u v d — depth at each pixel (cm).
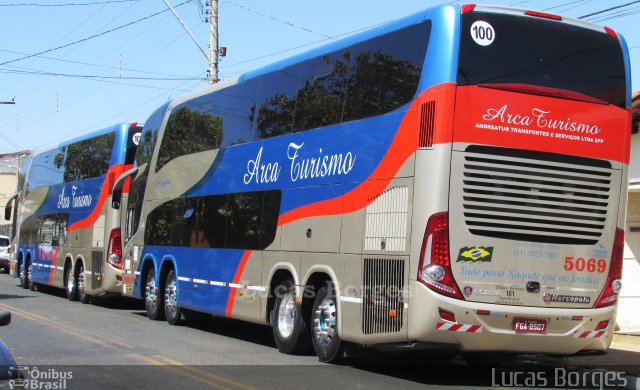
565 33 955
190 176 1523
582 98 945
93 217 2031
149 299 1683
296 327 1138
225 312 1336
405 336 898
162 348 1205
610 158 956
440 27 910
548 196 917
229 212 1351
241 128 1347
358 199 1009
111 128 2025
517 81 917
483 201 888
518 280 900
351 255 1010
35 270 2483
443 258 872
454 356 1216
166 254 1600
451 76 891
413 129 921
